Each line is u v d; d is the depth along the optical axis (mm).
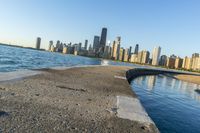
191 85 43844
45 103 7203
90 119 6145
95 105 7949
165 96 21953
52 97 8305
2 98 7078
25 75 13664
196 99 22828
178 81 51594
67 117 6027
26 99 7371
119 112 7320
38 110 6285
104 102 8711
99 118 6355
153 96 20625
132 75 44250
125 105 8570
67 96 8938
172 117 12789
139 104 9133
